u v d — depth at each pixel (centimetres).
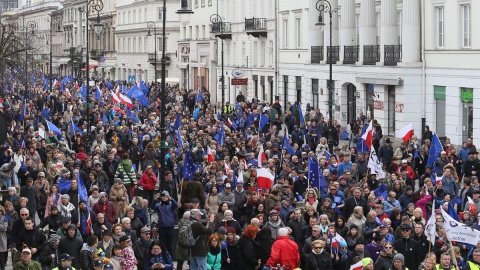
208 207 3866
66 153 5428
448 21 7725
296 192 4359
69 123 7288
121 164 4697
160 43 18812
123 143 6538
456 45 7619
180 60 17175
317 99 10469
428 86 8044
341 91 9606
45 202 4075
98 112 8338
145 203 3672
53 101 10638
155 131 6744
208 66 15550
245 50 13362
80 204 3459
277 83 11925
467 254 3180
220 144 5938
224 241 3225
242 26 13412
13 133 6625
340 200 3859
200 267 3247
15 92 12788
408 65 8106
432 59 7969
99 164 4491
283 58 11700
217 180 4091
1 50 11162
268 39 12312
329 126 7225
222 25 12875
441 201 3972
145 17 19200
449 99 7725
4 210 3456
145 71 19425
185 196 3947
